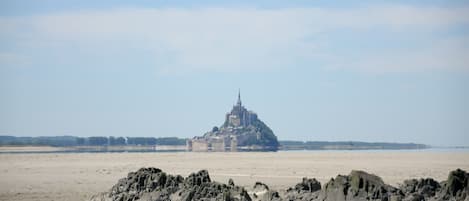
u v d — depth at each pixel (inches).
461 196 5359.3
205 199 5900.6
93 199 7190.0
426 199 5477.4
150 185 6648.6
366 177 5492.1
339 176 5595.5
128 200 6540.4
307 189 6072.8
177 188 6476.4
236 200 5787.4
